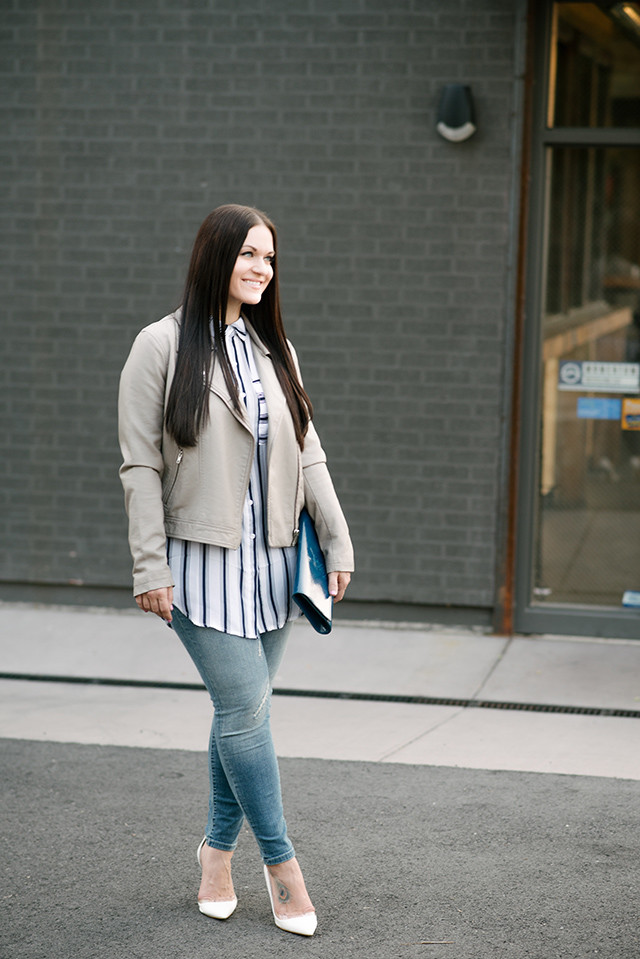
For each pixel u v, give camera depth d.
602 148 5.98
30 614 6.46
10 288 6.43
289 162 6.12
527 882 3.35
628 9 5.88
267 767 3.02
